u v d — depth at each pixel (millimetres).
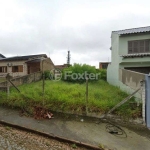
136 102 6523
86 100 6363
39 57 20656
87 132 5188
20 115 6324
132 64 11555
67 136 4840
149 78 5836
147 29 11305
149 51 11133
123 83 9609
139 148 4457
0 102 7363
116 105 6059
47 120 5957
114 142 4684
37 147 4074
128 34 11617
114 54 12820
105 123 5895
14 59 20891
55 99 6754
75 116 6297
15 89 8555
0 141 4199
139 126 5758
